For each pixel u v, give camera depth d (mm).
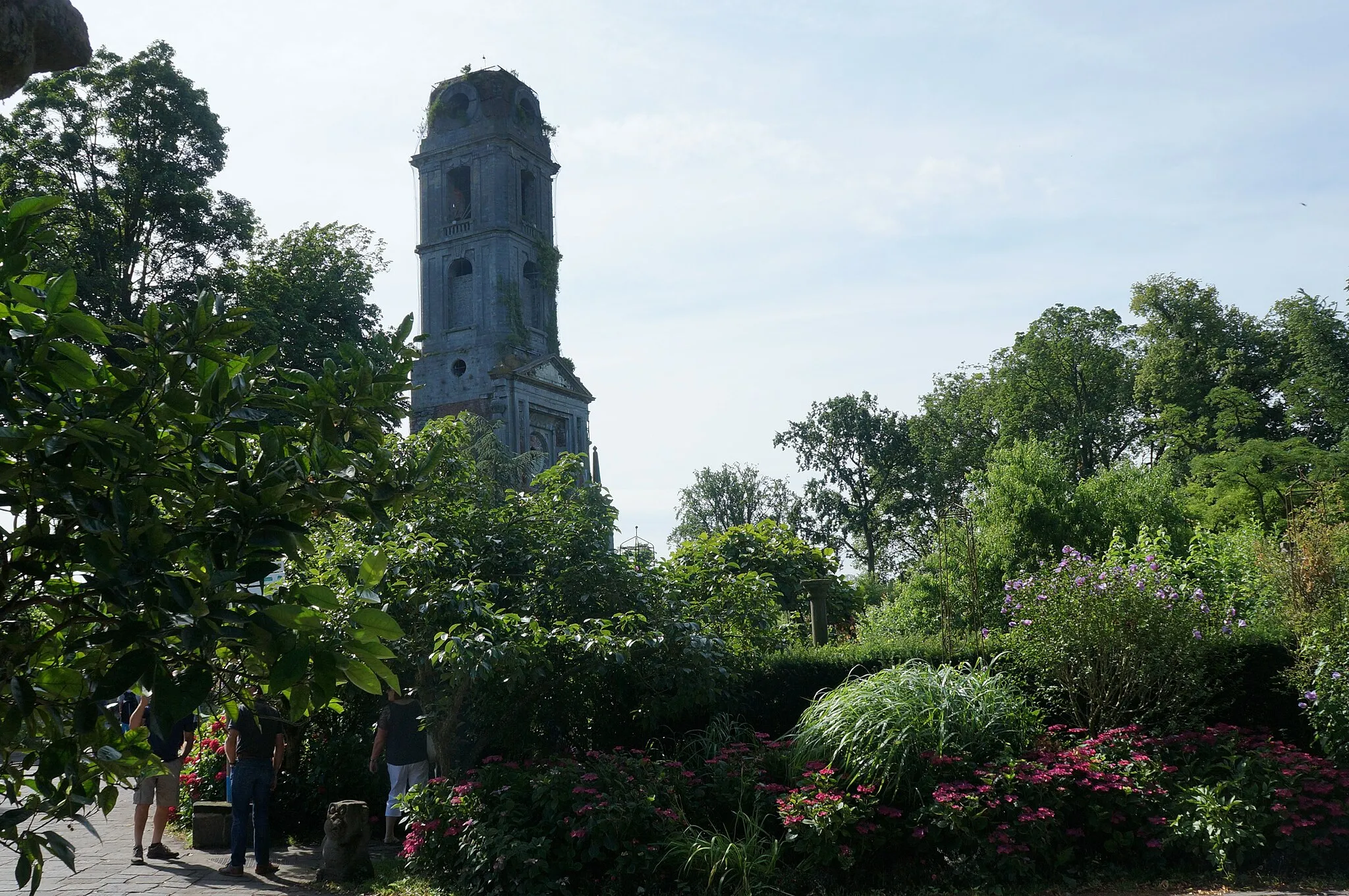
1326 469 37281
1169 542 17578
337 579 9227
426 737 11078
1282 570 12547
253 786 9664
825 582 15500
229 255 31828
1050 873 8766
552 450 67500
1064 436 48031
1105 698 10875
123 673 2508
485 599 10422
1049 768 9305
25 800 3023
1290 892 8242
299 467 3076
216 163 31969
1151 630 10789
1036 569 23172
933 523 24172
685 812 9242
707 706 11109
